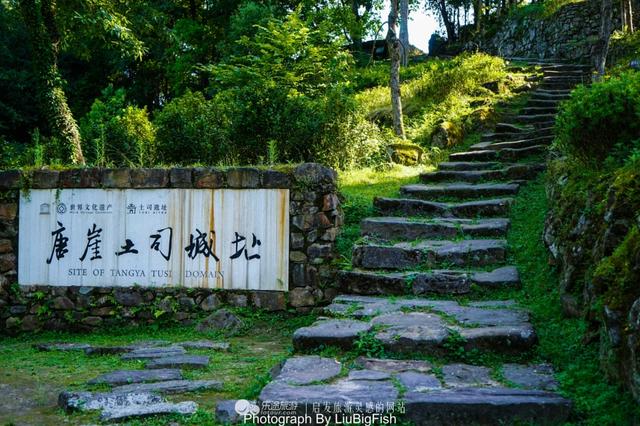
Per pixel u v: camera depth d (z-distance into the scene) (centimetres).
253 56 1507
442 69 1695
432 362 457
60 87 1153
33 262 754
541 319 529
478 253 673
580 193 570
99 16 1241
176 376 496
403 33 2081
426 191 898
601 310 404
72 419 416
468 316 530
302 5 1912
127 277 735
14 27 2152
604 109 564
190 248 725
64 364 575
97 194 745
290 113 1052
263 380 447
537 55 2155
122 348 617
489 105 1378
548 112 1307
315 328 513
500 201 810
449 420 364
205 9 2323
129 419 404
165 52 2245
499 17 2833
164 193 732
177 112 1055
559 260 583
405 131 1336
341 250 736
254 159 1029
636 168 467
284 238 709
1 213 763
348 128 1108
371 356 471
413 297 621
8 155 1358
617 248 420
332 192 723
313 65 1472
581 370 415
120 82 2684
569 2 2078
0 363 587
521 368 438
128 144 1123
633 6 1908
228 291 717
